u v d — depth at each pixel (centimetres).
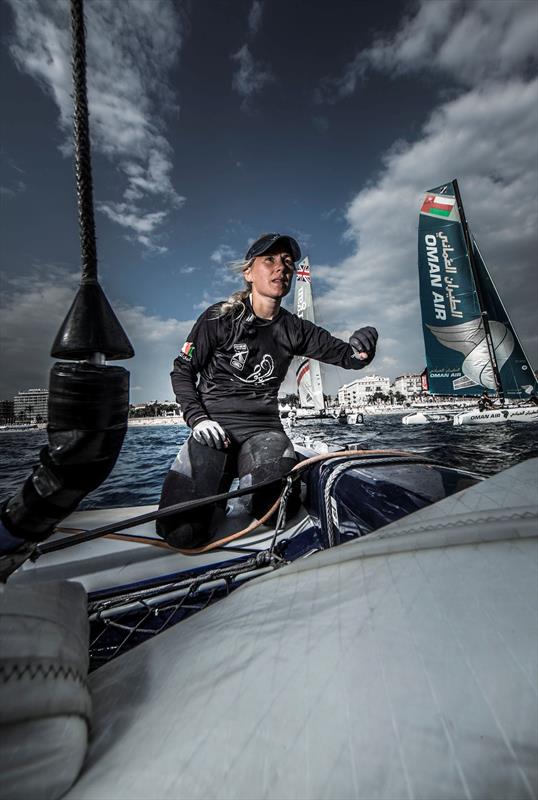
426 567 53
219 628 59
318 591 59
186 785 34
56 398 49
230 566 152
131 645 118
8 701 34
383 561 58
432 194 2508
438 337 2509
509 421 1808
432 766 31
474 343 2447
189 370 219
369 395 12838
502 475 73
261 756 35
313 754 34
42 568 160
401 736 34
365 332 197
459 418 1738
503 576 48
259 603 62
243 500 198
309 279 3055
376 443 1029
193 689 47
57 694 38
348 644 45
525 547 51
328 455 189
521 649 39
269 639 51
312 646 47
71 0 53
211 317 221
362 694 38
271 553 150
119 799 33
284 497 166
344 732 35
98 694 54
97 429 49
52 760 36
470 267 2445
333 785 32
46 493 54
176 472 186
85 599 57
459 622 43
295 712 39
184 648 58
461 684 37
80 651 46
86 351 51
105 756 40
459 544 55
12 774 33
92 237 54
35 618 42
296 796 32
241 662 48
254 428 214
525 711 34
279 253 210
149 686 52
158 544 180
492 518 59
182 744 38
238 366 217
